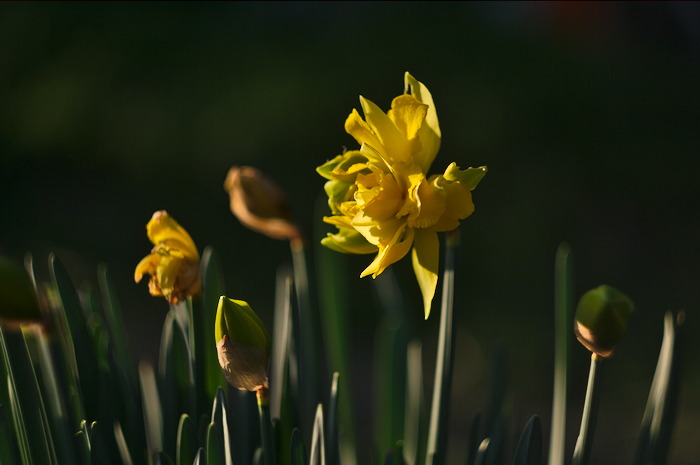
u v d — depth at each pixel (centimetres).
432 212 83
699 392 218
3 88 339
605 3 355
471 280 289
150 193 319
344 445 95
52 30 346
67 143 327
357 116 83
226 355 82
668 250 294
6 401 86
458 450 200
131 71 334
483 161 308
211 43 339
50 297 89
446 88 320
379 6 353
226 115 317
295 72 324
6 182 324
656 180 309
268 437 84
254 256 299
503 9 355
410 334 96
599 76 329
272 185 93
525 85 320
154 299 274
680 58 346
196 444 84
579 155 311
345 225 84
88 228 310
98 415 87
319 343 92
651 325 262
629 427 215
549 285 282
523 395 240
